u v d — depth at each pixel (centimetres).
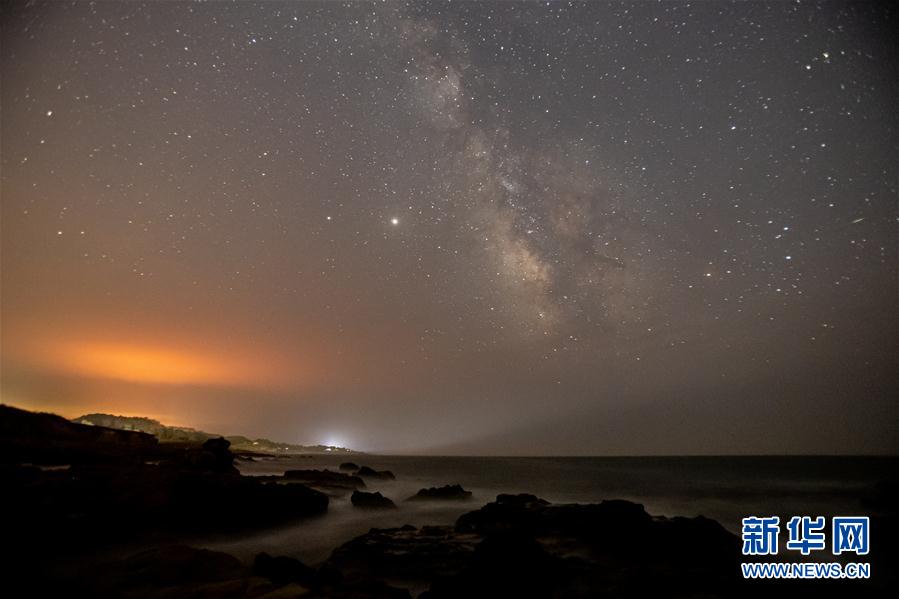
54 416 2403
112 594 723
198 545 1321
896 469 6575
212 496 1533
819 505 2694
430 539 1253
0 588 699
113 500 1345
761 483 4150
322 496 2027
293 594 694
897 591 1020
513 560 926
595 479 4516
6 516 1105
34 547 1039
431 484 3600
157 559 848
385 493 2908
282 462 5281
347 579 895
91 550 1105
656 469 6600
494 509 1510
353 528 1702
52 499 1248
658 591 874
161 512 1388
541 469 6397
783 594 929
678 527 1209
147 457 2330
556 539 1216
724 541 1196
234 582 747
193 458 2100
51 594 709
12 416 2212
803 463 8850
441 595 866
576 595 850
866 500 2697
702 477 4928
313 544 1441
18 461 1912
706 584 920
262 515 1636
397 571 1046
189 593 712
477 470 5981
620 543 1168
